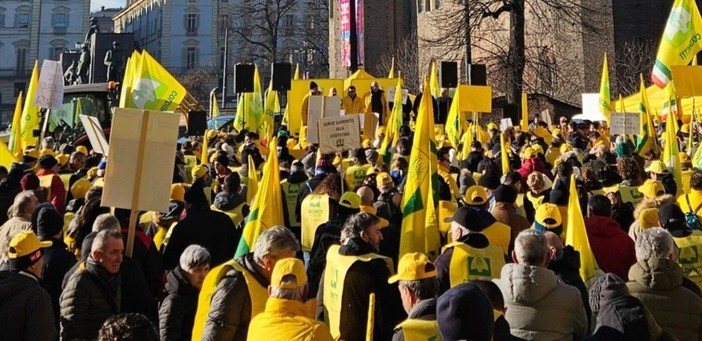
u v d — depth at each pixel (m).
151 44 109.94
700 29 15.82
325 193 8.42
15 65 111.81
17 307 5.16
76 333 5.69
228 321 5.26
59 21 113.31
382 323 5.50
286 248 5.38
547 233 5.80
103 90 23.47
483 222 6.65
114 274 5.90
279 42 97.25
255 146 15.16
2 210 10.22
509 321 4.93
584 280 6.42
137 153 7.02
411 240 7.37
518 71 33.34
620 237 6.80
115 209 7.58
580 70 42.25
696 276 6.42
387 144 13.69
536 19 43.19
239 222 8.87
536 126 21.67
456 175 11.99
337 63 64.81
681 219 6.66
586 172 9.85
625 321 4.29
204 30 105.25
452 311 3.59
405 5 60.53
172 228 8.00
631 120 16.48
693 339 4.98
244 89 19.78
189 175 14.99
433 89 22.09
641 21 42.41
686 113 23.80
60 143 21.84
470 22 36.81
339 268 5.63
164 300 6.09
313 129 14.48
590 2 42.62
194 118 20.36
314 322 4.36
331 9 66.19
